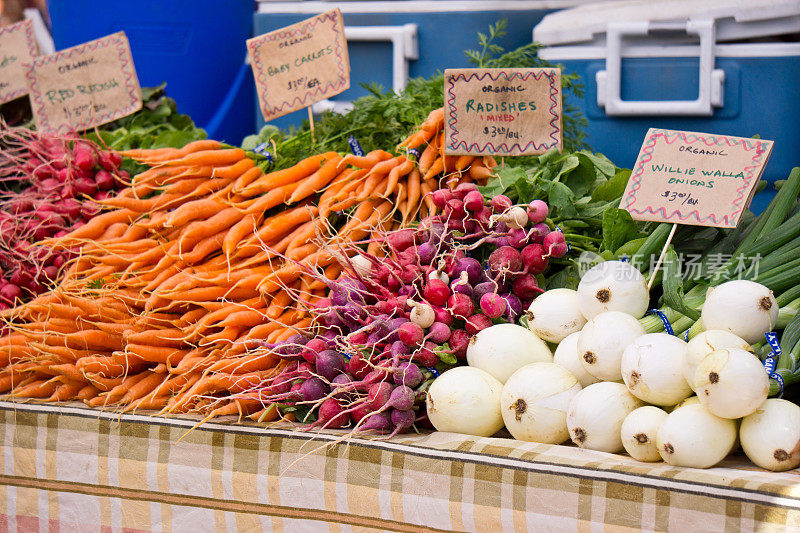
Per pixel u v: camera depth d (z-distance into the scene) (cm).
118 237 216
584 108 290
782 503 121
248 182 215
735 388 128
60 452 182
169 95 328
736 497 124
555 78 193
